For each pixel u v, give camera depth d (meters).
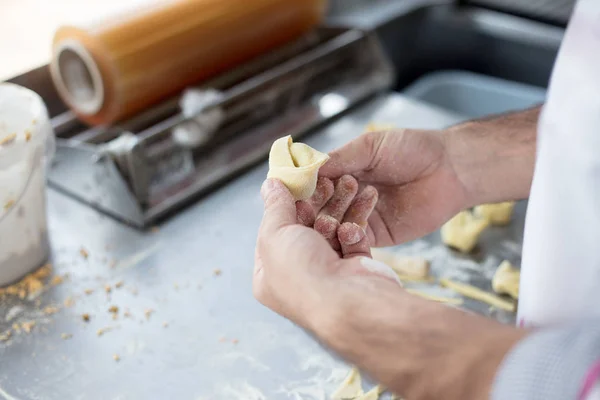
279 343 0.81
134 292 0.88
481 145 0.78
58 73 1.05
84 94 1.06
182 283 0.90
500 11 1.59
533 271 0.52
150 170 1.03
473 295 0.88
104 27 0.99
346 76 1.33
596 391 0.35
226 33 1.14
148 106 1.12
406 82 1.68
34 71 1.10
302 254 0.52
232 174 1.09
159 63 1.06
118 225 1.00
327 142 1.19
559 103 0.49
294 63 1.20
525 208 1.03
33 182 0.84
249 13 1.16
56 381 0.76
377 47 1.30
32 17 1.22
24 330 0.83
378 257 0.92
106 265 0.93
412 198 0.79
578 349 0.37
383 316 0.47
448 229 0.95
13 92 0.86
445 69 1.67
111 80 1.01
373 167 0.76
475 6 1.61
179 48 1.08
